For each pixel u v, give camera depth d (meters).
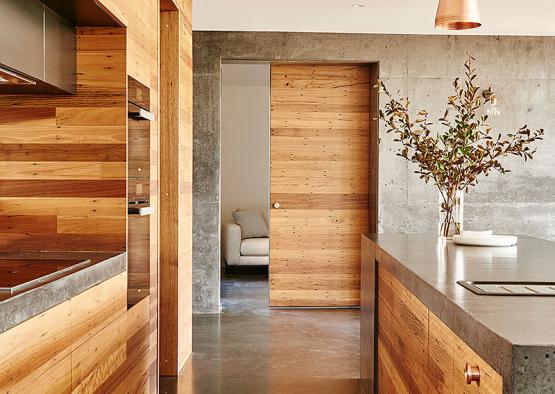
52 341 2.08
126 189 3.05
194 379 4.54
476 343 1.66
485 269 2.60
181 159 4.77
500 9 5.80
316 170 7.12
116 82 3.05
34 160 3.05
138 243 3.36
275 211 7.13
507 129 6.91
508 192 6.94
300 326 6.23
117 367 2.86
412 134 3.84
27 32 2.55
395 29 6.62
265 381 4.49
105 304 2.69
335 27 6.55
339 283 7.16
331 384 4.43
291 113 7.09
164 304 4.63
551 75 6.90
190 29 5.20
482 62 6.87
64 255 2.95
